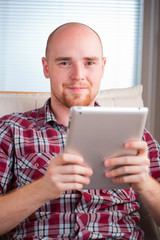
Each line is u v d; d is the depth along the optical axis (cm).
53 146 114
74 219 104
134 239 106
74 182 86
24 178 110
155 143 127
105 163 84
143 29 238
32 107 141
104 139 81
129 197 113
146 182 97
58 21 241
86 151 82
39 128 117
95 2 241
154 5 237
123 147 83
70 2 241
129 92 155
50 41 122
